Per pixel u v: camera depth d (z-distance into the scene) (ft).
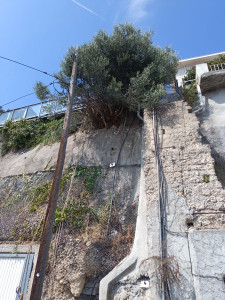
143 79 23.72
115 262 16.76
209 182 15.48
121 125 27.58
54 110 35.70
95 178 23.53
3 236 21.79
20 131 36.91
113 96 24.32
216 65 29.76
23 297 17.25
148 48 27.58
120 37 27.09
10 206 24.79
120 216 19.72
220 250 12.48
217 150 20.40
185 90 27.07
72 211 20.88
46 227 13.28
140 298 13.44
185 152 17.46
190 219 14.58
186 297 12.24
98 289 15.87
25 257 19.34
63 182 24.07
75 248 17.79
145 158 18.26
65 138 17.01
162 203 15.69
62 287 16.33
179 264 13.23
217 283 11.72
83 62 25.00
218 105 23.66
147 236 15.20
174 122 19.83
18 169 30.19
